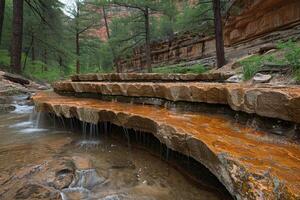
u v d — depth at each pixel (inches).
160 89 164.1
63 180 100.5
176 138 102.6
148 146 138.3
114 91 197.3
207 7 530.9
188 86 144.4
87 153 136.3
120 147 145.8
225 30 605.9
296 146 79.8
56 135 175.6
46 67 872.3
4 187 95.3
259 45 448.8
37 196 89.3
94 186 98.3
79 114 166.7
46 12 662.5
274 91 89.6
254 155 74.7
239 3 514.0
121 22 759.7
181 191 93.4
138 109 153.9
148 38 688.4
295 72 170.2
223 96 123.3
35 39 779.4
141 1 616.4
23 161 123.1
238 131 100.4
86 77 288.8
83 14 1051.9
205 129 103.7
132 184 100.1
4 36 733.3
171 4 657.0
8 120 231.3
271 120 93.7
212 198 87.1
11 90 341.7
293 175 61.2
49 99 219.1
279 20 429.1
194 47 708.0
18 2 492.4
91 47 1160.2
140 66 1008.9
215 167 79.4
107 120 151.8
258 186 60.4
